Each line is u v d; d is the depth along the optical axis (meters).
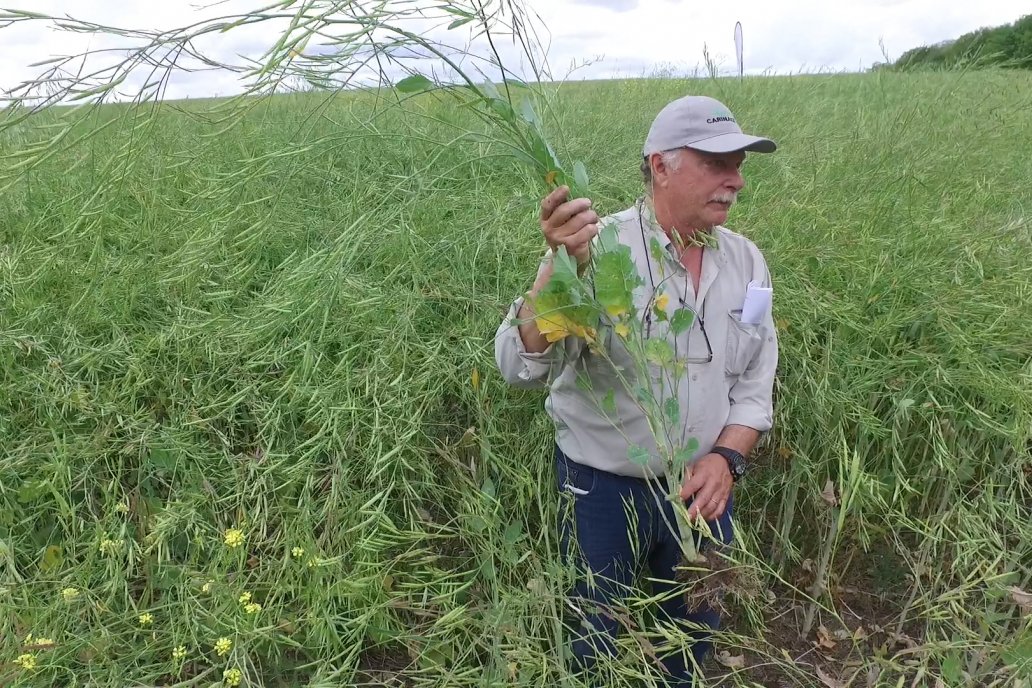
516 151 1.53
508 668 1.87
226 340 2.69
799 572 2.55
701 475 1.83
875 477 2.42
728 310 1.87
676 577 1.95
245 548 2.09
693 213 1.79
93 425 2.48
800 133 4.43
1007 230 3.07
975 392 2.49
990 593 2.04
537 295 1.57
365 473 2.33
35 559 2.18
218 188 2.37
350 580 2.02
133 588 2.16
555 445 2.37
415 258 2.85
